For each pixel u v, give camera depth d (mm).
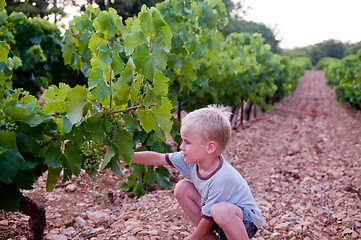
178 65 4430
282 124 9859
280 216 3662
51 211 3439
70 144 2102
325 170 5488
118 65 2252
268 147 7223
